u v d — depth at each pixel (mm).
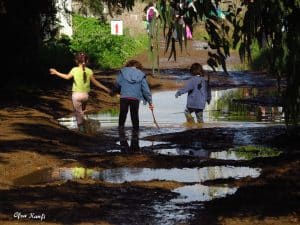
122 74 21562
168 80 39938
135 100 21500
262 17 9672
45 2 33125
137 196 12477
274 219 10500
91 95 30812
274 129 21062
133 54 57281
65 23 52719
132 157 16656
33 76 32875
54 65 36688
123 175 14625
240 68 47531
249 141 19062
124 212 11219
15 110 24469
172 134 20578
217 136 20031
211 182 13672
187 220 10656
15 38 30750
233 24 9625
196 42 61438
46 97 28812
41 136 19219
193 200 12156
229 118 24500
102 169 15297
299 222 10266
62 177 14375
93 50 51250
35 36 33312
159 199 12227
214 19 9523
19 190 12859
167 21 9195
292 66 10008
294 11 9742
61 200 12039
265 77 41438
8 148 16875
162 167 15508
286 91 10445
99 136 20438
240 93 33625
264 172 14430
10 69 30812
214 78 40438
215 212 11148
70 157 16656
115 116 25766
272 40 9906
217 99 31062
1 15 29734
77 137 19781
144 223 10477
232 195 12422
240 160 16188
